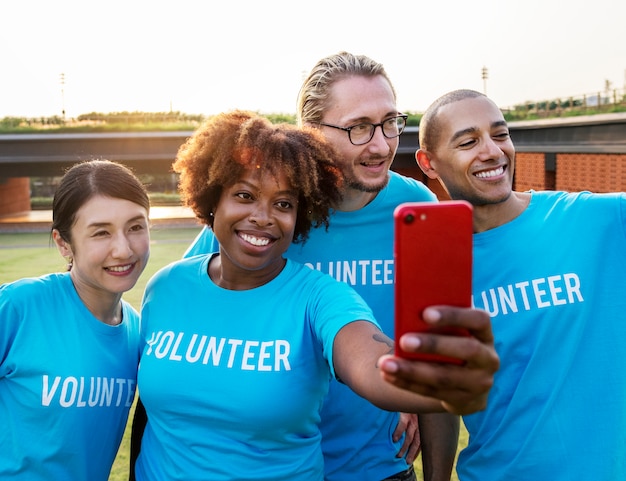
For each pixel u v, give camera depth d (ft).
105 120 82.02
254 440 5.72
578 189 49.90
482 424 6.96
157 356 6.08
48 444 6.37
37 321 6.49
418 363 3.60
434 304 3.67
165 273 6.62
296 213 6.16
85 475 6.58
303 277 6.11
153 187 133.39
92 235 6.48
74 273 6.81
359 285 7.60
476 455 7.06
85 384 6.47
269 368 5.69
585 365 6.58
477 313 3.52
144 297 6.73
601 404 6.51
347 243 7.61
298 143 5.93
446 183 7.41
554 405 6.53
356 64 7.54
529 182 58.70
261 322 5.93
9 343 6.42
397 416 7.76
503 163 6.99
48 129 80.28
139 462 6.41
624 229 6.81
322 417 7.31
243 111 6.28
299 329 5.81
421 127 7.66
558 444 6.49
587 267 6.70
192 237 61.82
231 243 5.94
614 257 6.77
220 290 6.18
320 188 6.36
